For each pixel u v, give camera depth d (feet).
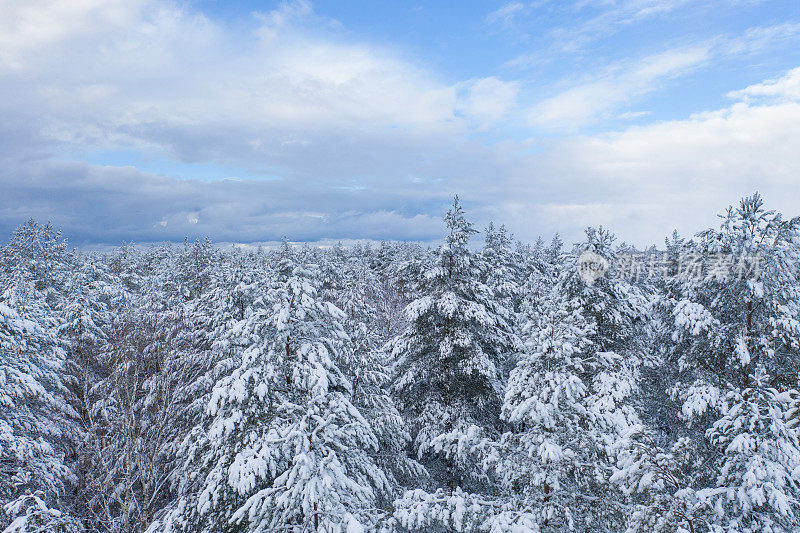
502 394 45.50
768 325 38.01
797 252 36.96
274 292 29.55
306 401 28.09
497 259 79.77
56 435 42.55
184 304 67.67
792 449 22.53
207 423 38.81
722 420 25.90
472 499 24.11
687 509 22.07
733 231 39.96
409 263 51.29
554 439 23.94
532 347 26.84
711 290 42.34
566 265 46.11
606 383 41.52
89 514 42.57
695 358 42.91
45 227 96.63
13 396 38.04
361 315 66.28
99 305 65.10
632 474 22.93
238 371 28.17
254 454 26.12
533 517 21.81
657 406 52.65
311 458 23.73
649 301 48.73
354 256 201.16
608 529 23.34
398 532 24.50
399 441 39.99
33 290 75.56
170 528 27.07
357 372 37.40
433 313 48.01
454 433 27.53
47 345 48.49
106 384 49.14
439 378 48.08
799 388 35.06
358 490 24.81
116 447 45.62
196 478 32.17
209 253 91.56
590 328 27.37
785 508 20.81
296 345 29.53
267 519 24.77
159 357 52.65
